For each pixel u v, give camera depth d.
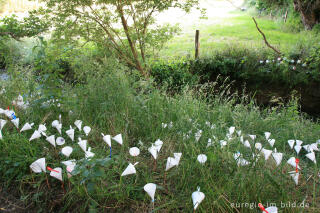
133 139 2.93
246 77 7.18
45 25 5.21
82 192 1.95
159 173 2.36
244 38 11.55
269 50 8.12
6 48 4.00
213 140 2.55
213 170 2.28
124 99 3.41
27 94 3.24
